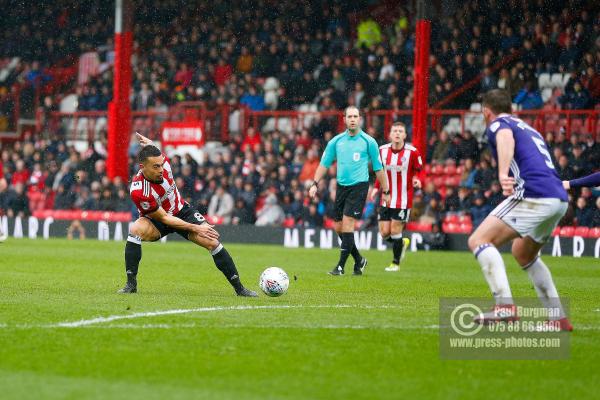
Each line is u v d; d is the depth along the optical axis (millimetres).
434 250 49438
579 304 21500
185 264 34219
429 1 59406
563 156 47875
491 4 59219
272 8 68250
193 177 57531
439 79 57969
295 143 59094
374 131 56188
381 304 20484
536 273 16172
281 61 66125
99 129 69375
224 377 12141
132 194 20500
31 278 26797
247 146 57594
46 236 58938
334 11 66438
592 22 56531
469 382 12070
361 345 14570
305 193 54406
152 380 11922
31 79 74062
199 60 68438
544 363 13375
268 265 34750
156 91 67750
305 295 22500
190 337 15109
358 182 30250
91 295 21516
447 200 51781
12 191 60906
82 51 74375
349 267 34719
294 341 14867
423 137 52469
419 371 12695
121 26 60500
